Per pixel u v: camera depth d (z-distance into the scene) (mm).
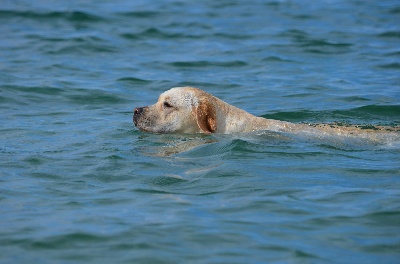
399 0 31031
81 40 24000
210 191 10945
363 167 12203
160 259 8422
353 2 30922
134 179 11641
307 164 12406
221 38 24891
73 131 15125
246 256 8516
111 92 18844
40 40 23953
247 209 10055
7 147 13680
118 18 27172
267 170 12008
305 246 8812
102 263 8328
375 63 21938
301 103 17844
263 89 19188
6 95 18172
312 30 26047
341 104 17703
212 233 9172
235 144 13648
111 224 9484
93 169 12172
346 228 9352
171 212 9953
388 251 8688
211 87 19453
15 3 28750
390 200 10344
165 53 23062
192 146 13781
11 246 8797
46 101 17984
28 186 11219
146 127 15281
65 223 9531
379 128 15062
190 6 29750
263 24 26922
